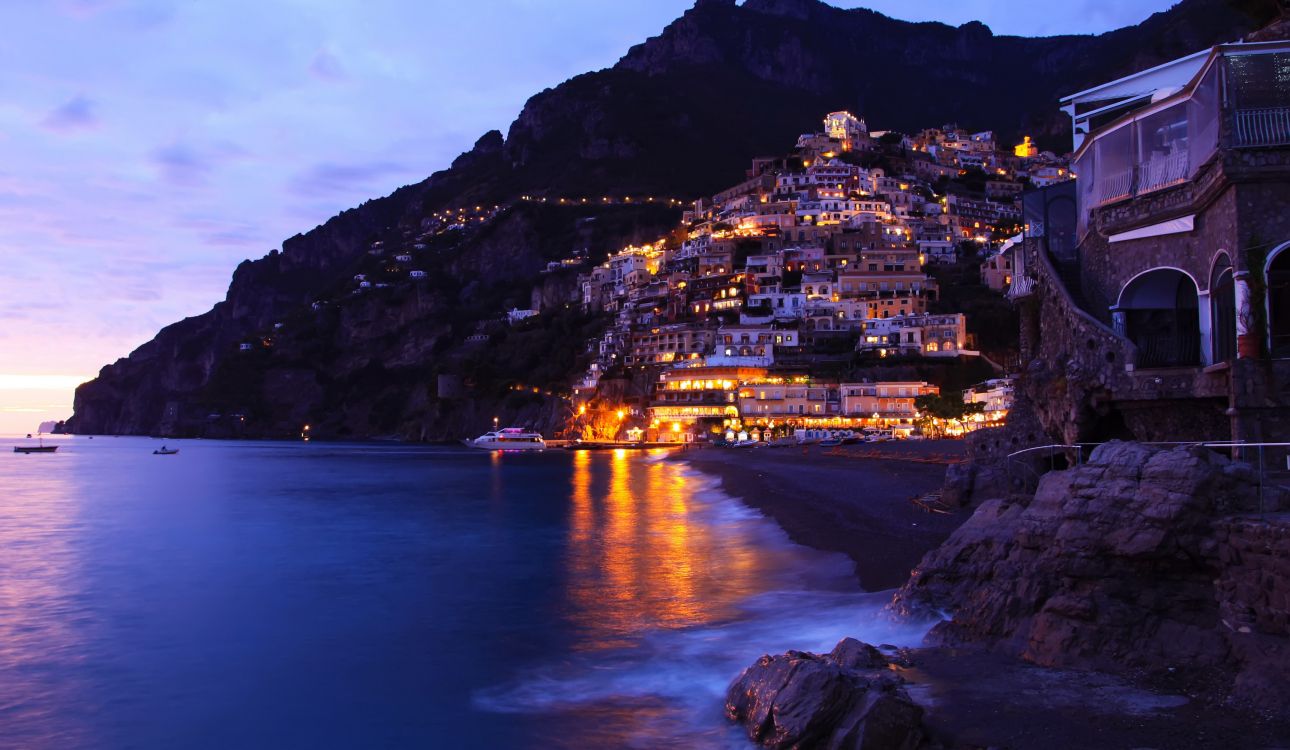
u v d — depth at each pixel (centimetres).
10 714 2189
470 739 1939
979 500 4012
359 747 1939
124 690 2358
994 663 1891
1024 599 2003
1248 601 1658
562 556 4347
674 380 18125
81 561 4516
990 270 19275
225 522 6334
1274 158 2288
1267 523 1617
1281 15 3091
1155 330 2803
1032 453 3375
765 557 3875
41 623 3106
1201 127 2503
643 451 17125
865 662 1855
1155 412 2606
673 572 3706
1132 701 1627
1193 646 1716
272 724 2097
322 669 2503
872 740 1523
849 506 5006
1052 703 1645
